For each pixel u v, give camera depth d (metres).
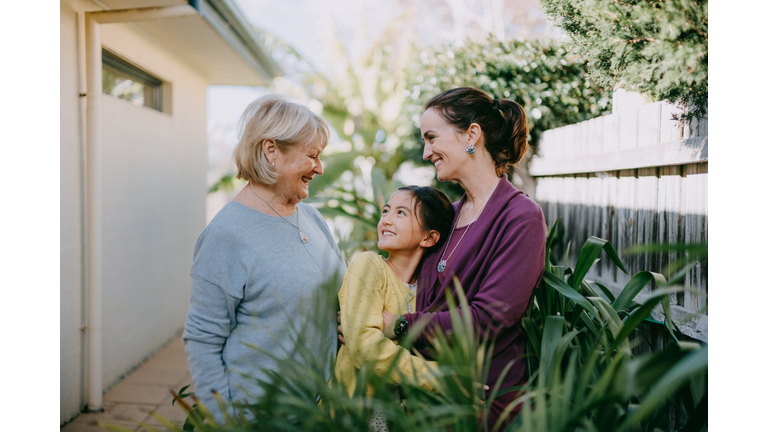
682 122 1.63
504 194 1.33
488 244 1.27
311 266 1.35
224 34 3.36
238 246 1.30
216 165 14.21
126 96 3.38
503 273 1.21
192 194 4.48
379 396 0.89
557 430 0.77
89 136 2.54
